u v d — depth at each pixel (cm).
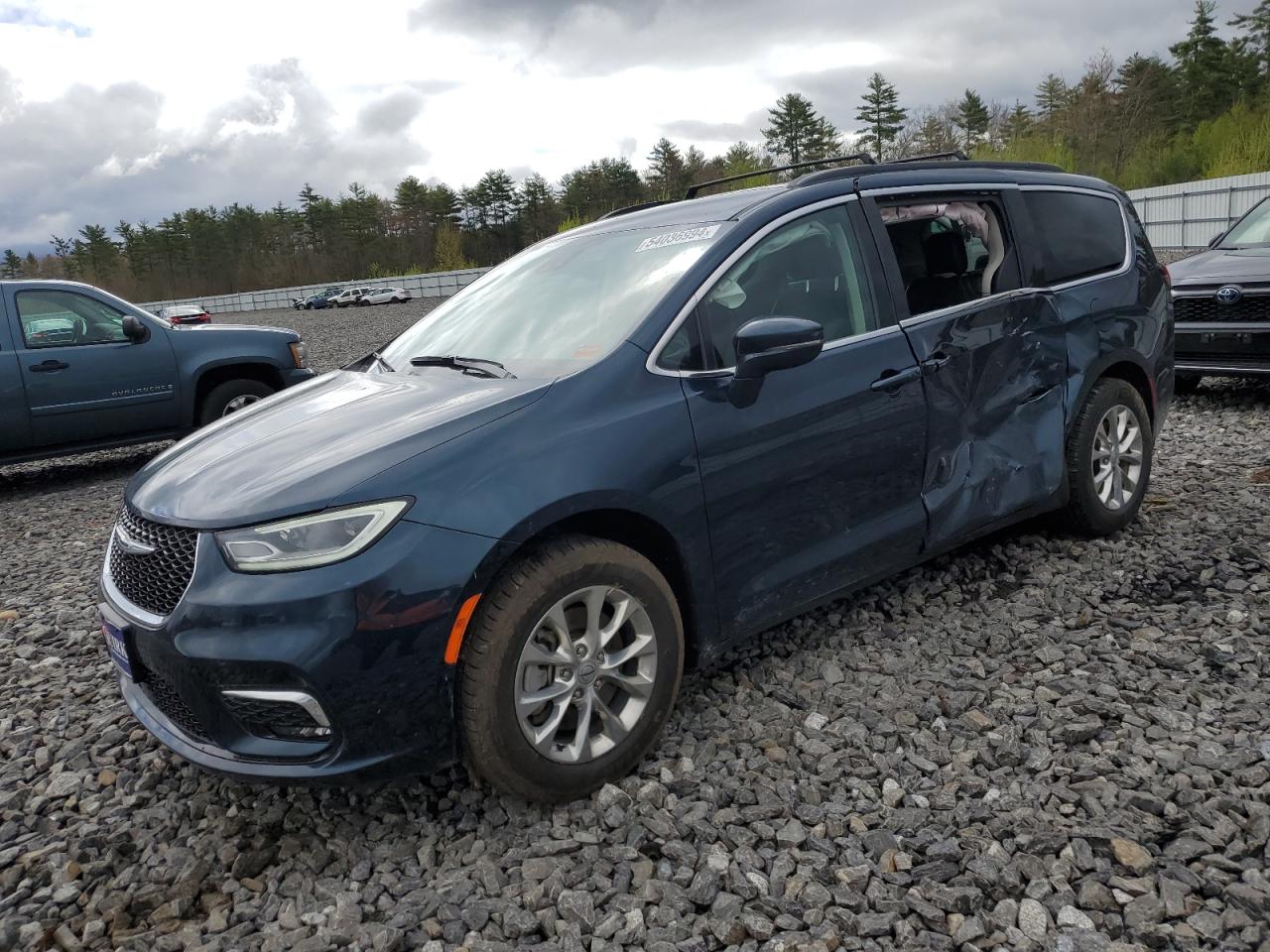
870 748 290
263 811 283
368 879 250
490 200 10312
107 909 246
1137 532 452
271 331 898
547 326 330
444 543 245
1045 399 397
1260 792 250
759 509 304
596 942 218
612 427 276
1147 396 456
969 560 429
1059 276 411
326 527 243
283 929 235
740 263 319
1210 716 292
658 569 290
